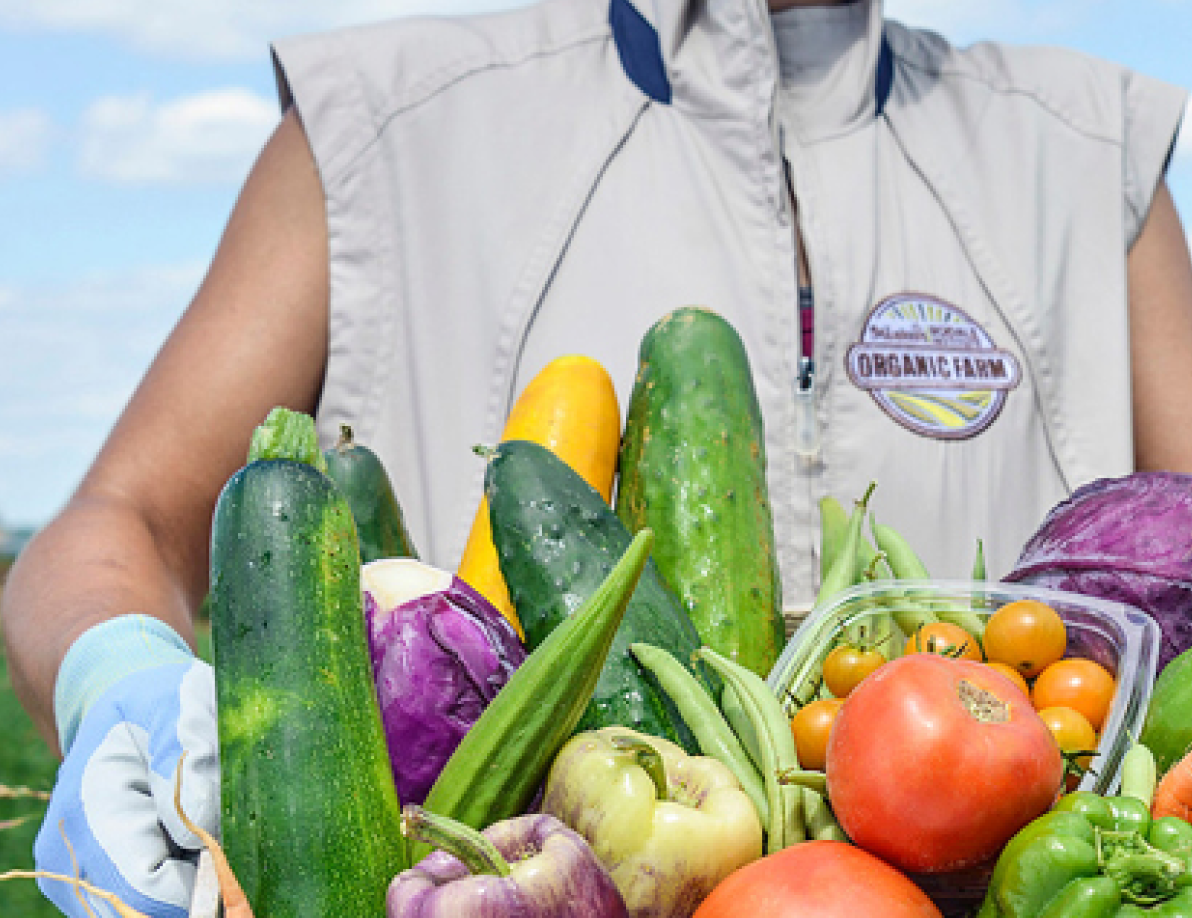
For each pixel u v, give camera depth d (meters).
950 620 1.14
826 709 0.98
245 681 0.84
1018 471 1.95
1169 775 0.90
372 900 0.80
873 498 1.87
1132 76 2.10
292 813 0.81
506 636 0.99
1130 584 1.16
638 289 1.87
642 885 0.84
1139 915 0.75
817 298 1.85
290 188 1.87
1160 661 1.16
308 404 1.88
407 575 1.00
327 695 0.84
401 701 0.94
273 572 0.87
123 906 0.83
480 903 0.76
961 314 1.93
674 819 0.85
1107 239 2.03
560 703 0.88
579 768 0.87
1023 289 1.95
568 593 1.06
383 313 1.88
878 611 1.14
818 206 1.87
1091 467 1.97
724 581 1.20
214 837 0.92
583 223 1.88
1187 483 1.22
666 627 1.06
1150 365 2.08
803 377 1.85
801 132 1.92
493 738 0.88
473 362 1.88
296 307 1.83
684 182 1.88
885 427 1.87
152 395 1.72
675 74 1.88
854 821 0.83
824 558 1.42
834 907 0.77
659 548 1.23
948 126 2.02
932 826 0.80
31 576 1.39
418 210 1.88
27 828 6.96
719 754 0.96
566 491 1.13
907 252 1.94
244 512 0.89
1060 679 1.03
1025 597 1.12
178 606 1.47
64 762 1.01
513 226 1.88
